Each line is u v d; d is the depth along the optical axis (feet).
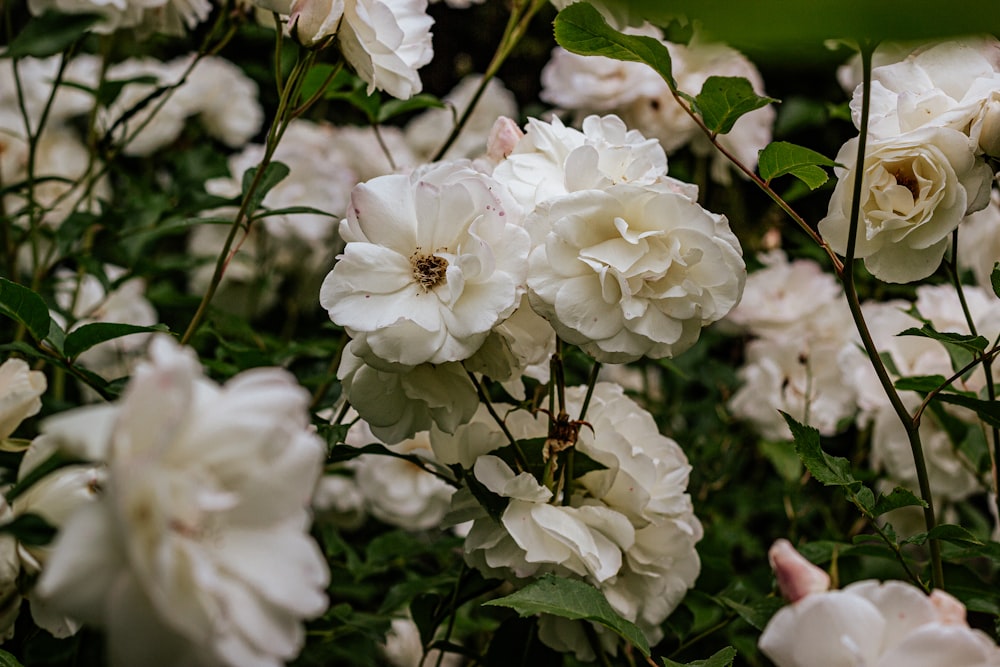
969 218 3.21
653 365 3.71
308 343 3.05
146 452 1.82
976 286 3.32
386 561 3.14
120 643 1.82
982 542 2.50
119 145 3.23
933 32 0.85
